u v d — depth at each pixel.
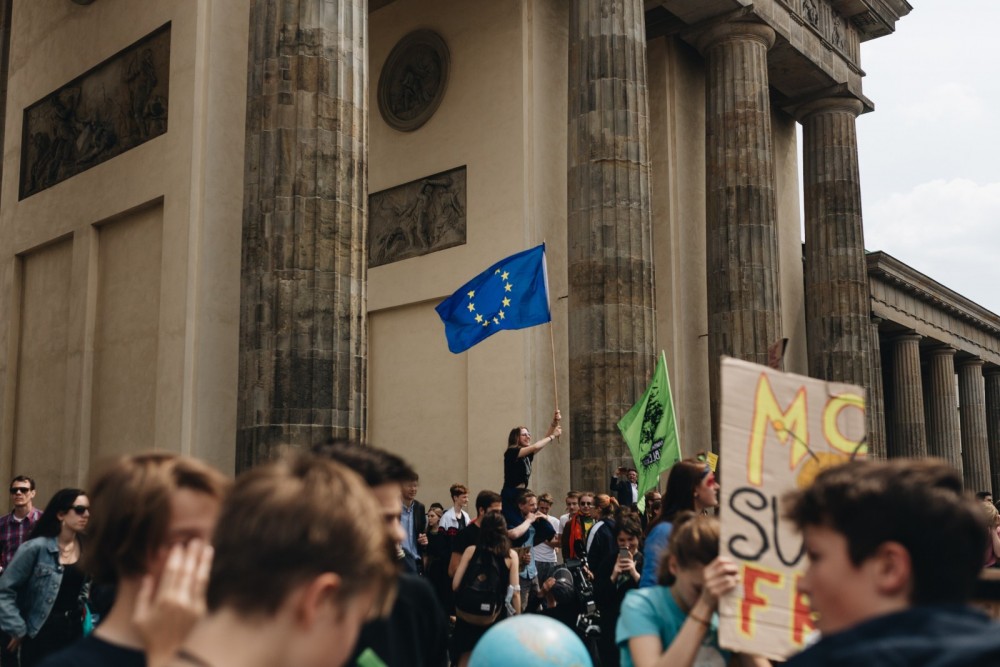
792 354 42.78
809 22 40.06
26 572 11.52
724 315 34.72
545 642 5.36
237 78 25.81
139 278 26.08
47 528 11.76
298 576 2.50
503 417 30.08
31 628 11.45
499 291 21.94
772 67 40.12
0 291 30.95
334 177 22.20
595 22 29.53
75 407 26.97
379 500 5.46
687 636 5.83
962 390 66.12
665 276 36.16
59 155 29.66
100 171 27.66
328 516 2.59
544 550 22.11
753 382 5.85
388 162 34.62
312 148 22.09
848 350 40.44
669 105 37.19
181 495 3.80
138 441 25.08
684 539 6.45
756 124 35.56
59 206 29.00
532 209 30.80
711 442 34.31
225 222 24.97
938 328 60.56
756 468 5.74
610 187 28.58
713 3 35.06
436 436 31.84
